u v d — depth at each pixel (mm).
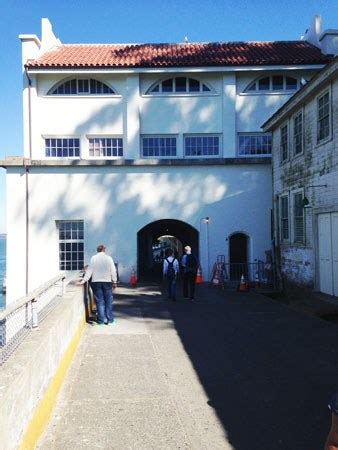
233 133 23891
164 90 24406
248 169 21250
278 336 9922
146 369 7508
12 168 20906
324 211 14406
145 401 6082
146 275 25172
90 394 6305
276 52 25188
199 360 8070
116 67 23484
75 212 20984
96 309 12359
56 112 23922
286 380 6957
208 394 6371
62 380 6645
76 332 8781
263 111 24281
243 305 14453
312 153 15336
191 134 24188
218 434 5121
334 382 6840
